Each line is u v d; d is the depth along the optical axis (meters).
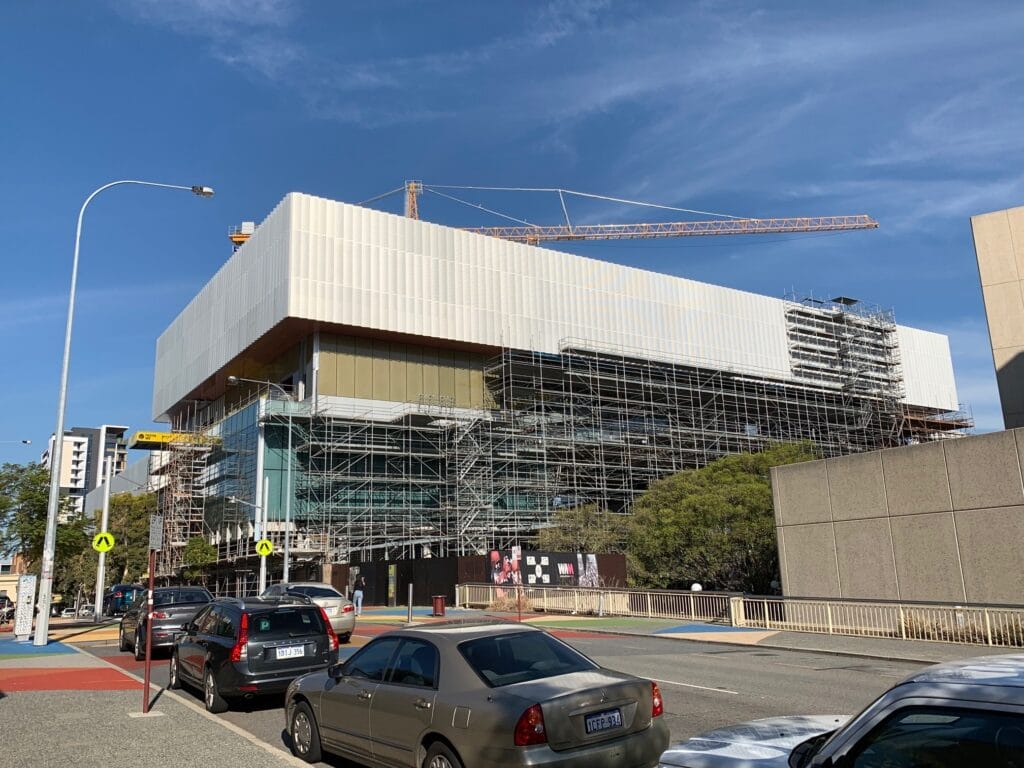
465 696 6.27
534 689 6.11
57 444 23.27
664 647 19.05
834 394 79.31
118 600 44.50
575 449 62.38
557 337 63.28
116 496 66.81
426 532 57.44
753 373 73.56
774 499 25.19
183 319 73.69
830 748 3.60
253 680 10.82
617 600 28.52
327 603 21.23
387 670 7.30
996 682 3.23
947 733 3.29
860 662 15.91
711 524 35.72
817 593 23.47
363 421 55.81
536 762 5.64
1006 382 29.98
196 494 62.94
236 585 57.72
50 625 35.97
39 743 8.62
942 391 89.06
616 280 67.56
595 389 65.75
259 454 53.91
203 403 74.44
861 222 108.19
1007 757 3.11
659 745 6.39
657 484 44.88
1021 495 19.33
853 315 82.94
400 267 57.22
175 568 60.59
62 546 35.91
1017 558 19.23
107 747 8.38
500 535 57.59
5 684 13.62
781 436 72.75
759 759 4.11
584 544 47.25
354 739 7.43
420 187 92.81
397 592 41.94
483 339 59.69
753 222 105.19
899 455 21.94
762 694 11.83
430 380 60.16
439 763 6.35
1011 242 30.66
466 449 58.25
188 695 12.66
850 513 22.91
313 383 54.81
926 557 21.00
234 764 7.57
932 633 18.17
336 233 55.16
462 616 29.83
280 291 53.75
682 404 70.06
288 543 44.38
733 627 22.84
